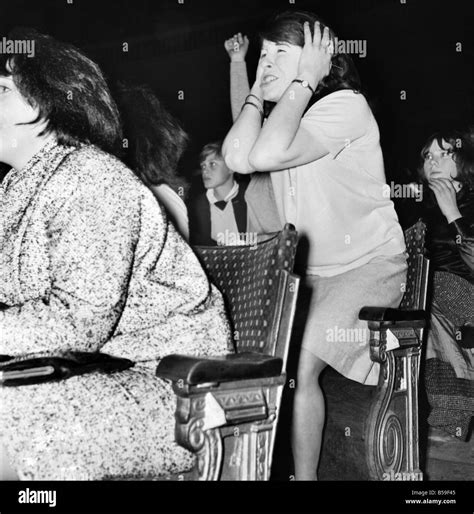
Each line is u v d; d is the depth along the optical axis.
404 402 2.32
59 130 1.80
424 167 3.87
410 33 3.86
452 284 3.70
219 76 3.60
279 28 3.45
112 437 1.47
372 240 3.05
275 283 1.67
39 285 1.60
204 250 1.96
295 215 3.20
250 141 3.43
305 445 2.50
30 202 1.68
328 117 3.20
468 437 3.45
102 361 1.52
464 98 3.97
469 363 3.54
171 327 1.68
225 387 1.46
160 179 3.53
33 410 1.44
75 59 1.90
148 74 3.53
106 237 1.62
